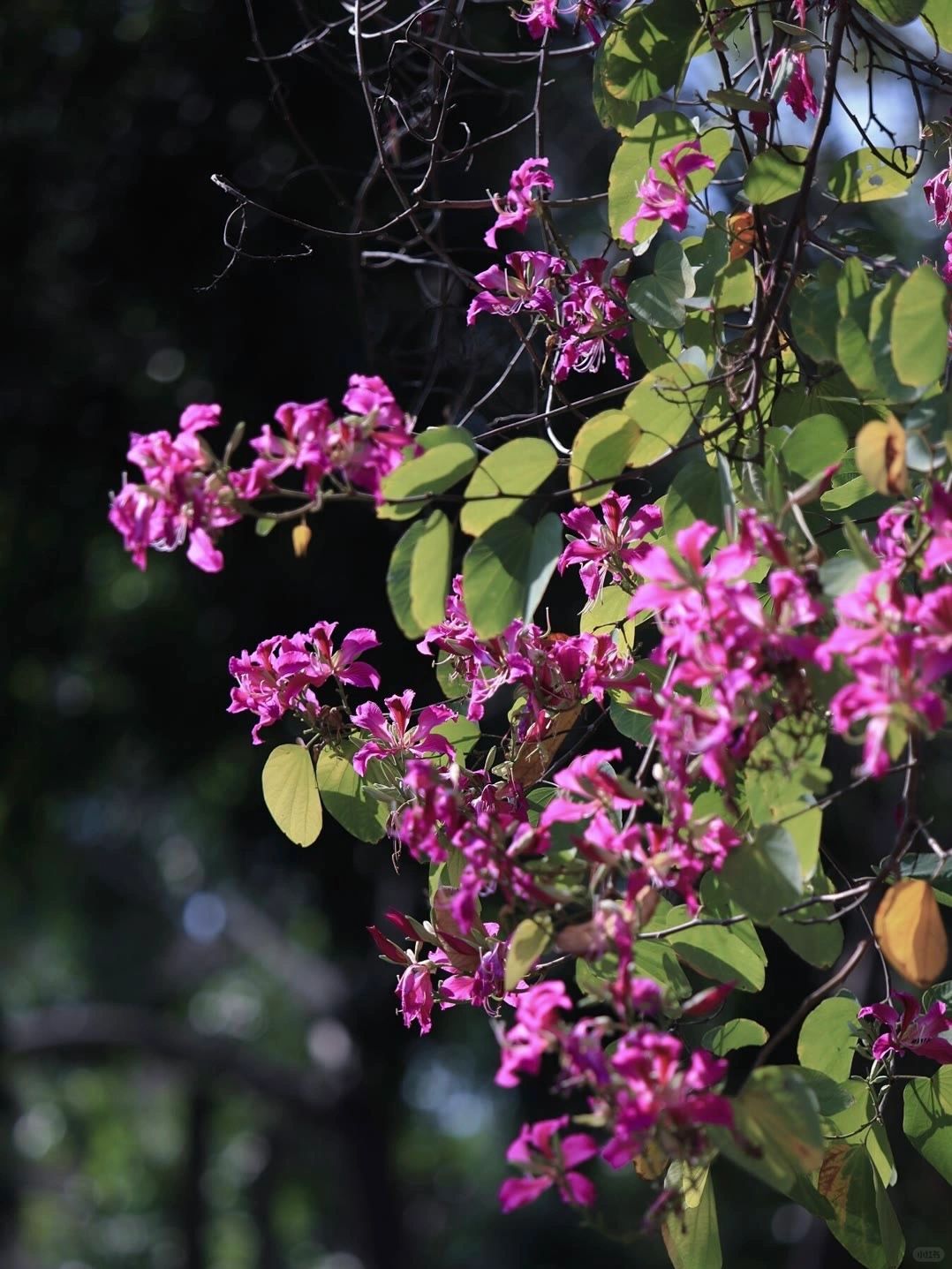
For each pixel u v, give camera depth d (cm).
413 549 520
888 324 521
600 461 531
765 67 552
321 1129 2345
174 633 1285
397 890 1248
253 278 1058
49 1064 3009
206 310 1115
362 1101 2162
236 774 1385
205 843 2017
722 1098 502
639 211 545
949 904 534
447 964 544
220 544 1132
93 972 3120
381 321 735
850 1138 534
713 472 529
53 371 1245
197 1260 2830
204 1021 3266
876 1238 532
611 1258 1958
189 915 3028
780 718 513
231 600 1180
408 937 542
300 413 511
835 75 536
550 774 561
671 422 534
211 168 1079
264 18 939
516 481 521
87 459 1266
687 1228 532
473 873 516
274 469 511
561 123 946
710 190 579
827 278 534
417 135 576
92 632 1349
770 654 507
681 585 508
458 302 614
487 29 859
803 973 922
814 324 529
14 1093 3272
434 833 524
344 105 973
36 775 1399
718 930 529
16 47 1159
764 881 512
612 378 642
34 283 1217
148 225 1126
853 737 506
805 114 552
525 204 556
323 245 986
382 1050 1822
